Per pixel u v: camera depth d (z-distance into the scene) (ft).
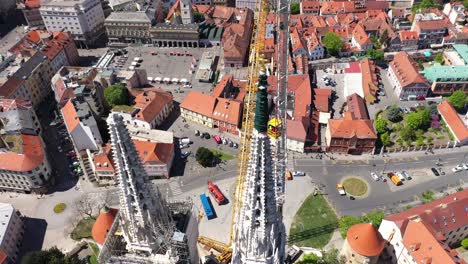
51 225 501.97
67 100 637.71
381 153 588.50
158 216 274.98
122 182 247.91
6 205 480.23
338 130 577.02
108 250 283.38
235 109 621.72
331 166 571.69
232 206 515.50
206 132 640.58
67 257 420.77
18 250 474.49
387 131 617.21
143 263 277.23
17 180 529.45
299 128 586.45
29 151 526.98
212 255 413.80
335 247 461.78
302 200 522.88
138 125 627.46
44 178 538.88
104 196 533.55
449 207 437.58
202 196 518.37
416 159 577.43
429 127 626.64
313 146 596.29
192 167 577.43
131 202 259.39
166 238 278.26
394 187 537.24
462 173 554.05
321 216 501.56
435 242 387.55
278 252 253.85
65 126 652.89
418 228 405.80
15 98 648.38
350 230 417.69
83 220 502.38
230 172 566.77
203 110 643.04
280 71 545.85
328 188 538.88
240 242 247.91
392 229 426.51
